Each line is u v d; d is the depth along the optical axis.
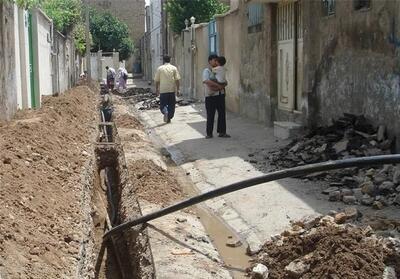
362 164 5.04
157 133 16.69
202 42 25.20
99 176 11.40
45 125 11.42
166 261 6.14
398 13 9.25
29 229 5.86
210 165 11.23
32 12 15.63
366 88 10.39
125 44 57.41
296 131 12.89
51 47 20.31
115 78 39.22
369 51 10.25
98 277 7.08
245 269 6.13
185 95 29.84
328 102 12.06
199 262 6.21
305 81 12.96
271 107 15.45
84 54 51.38
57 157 9.40
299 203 8.03
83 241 6.50
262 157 11.42
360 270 4.88
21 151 8.52
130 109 22.92
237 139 13.96
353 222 6.59
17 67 13.62
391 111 9.54
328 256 5.17
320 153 10.21
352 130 10.35
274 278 5.52
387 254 5.04
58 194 7.52
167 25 38.72
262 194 8.66
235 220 7.80
